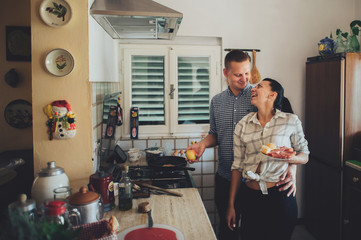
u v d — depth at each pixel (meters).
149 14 1.82
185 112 2.95
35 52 1.71
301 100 3.02
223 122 2.12
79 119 1.76
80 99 1.76
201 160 2.86
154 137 2.88
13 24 2.22
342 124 2.50
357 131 2.53
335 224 2.59
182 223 1.38
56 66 1.71
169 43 2.87
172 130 2.92
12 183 1.82
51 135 1.72
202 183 2.88
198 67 2.93
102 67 2.15
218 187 2.23
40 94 1.73
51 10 1.68
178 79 2.92
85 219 1.20
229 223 1.85
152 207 1.57
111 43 2.53
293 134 1.69
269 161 1.63
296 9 2.93
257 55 2.92
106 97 1.95
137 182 1.91
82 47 1.73
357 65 2.49
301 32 2.95
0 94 2.23
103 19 1.90
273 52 2.93
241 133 1.78
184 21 2.79
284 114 1.69
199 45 2.90
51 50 1.69
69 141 1.76
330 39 2.69
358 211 2.37
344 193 2.53
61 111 1.70
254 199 1.69
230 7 2.84
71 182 1.78
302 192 3.09
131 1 1.99
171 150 2.82
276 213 1.65
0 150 2.26
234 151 1.84
